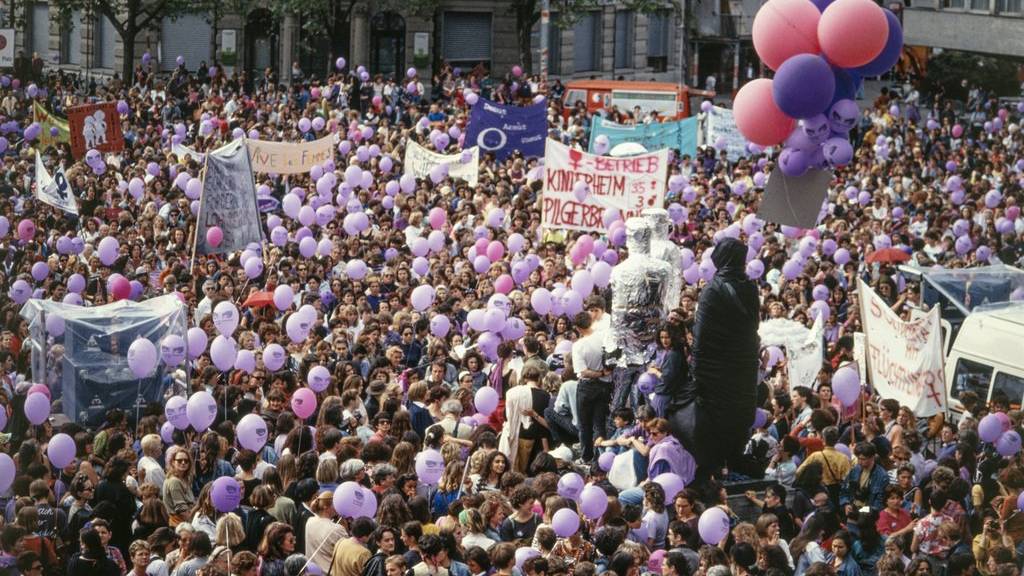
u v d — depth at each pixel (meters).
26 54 70.50
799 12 19.53
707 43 79.31
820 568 15.07
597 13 74.50
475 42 71.12
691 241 31.31
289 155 34.22
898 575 15.58
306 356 21.89
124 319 20.94
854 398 19.70
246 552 14.81
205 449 17.84
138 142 40.22
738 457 19.53
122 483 16.80
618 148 29.77
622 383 20.22
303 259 27.84
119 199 33.41
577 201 29.69
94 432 20.03
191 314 25.41
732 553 15.46
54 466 17.94
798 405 20.88
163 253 28.98
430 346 22.47
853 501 17.88
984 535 17.53
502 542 15.36
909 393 21.33
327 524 16.03
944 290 27.28
